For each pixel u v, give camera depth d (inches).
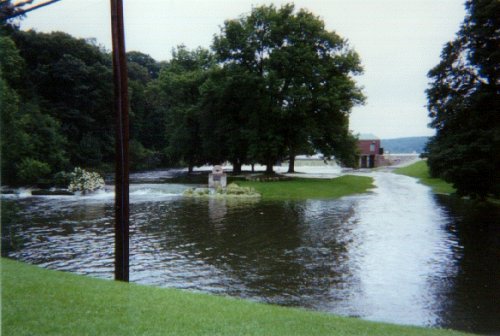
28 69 2770.7
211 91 2262.6
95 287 396.8
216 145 2459.4
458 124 1440.7
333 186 1877.5
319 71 1983.3
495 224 1018.7
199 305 363.6
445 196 1659.7
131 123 3782.0
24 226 945.5
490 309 458.9
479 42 1378.0
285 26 2066.9
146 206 1316.4
